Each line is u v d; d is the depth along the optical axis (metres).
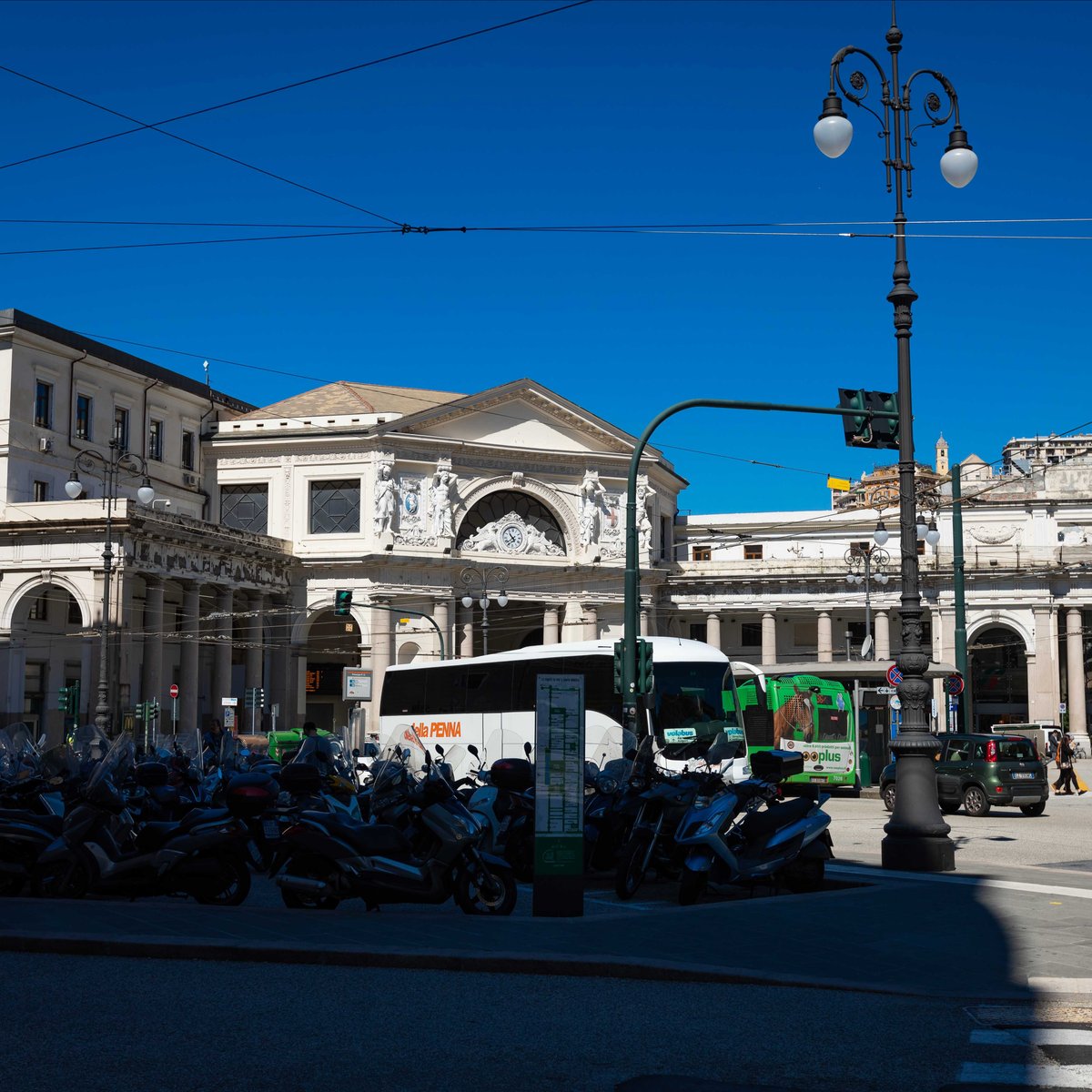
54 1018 8.34
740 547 82.50
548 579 67.94
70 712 42.53
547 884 12.70
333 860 13.69
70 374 55.50
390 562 63.09
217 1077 7.00
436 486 64.88
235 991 9.21
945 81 18.05
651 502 71.88
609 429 68.88
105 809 15.14
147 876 14.84
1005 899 13.59
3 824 15.80
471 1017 8.44
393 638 63.41
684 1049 7.68
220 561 57.53
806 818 15.20
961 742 32.34
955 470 41.09
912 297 17.81
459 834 13.59
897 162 17.91
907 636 17.22
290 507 64.44
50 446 53.72
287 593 63.25
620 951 10.50
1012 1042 7.93
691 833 14.55
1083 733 71.56
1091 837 24.34
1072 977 9.79
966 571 72.31
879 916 12.43
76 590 50.59
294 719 62.97
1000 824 28.48
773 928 11.72
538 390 67.25
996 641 78.50
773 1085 6.98
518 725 32.31
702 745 28.59
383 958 10.19
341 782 22.53
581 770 12.90
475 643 69.50
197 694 57.50
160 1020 8.30
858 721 45.00
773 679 42.19
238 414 69.19
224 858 14.80
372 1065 7.27
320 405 67.06
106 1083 6.86
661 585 74.00
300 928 11.50
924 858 16.62
